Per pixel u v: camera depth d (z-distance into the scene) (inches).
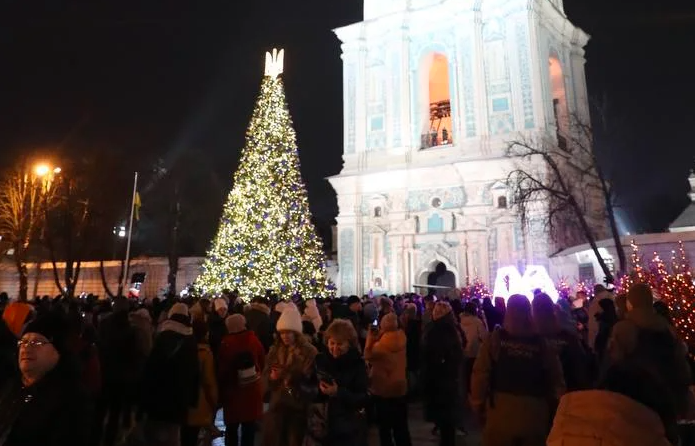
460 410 457.4
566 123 1622.8
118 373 349.7
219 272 1101.1
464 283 1409.9
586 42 1835.6
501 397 242.8
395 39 1662.2
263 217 1106.7
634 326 252.8
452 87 1576.0
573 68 1768.0
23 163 1524.4
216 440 416.8
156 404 257.0
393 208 1563.7
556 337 290.2
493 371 249.3
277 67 1244.5
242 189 1147.3
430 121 1689.2
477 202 1454.2
